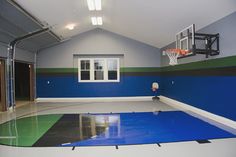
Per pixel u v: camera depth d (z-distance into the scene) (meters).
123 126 5.12
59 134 4.53
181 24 6.60
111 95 10.70
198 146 3.67
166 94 10.00
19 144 3.91
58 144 3.89
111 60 10.73
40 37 8.27
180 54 6.91
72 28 8.83
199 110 6.75
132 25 8.29
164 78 10.27
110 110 7.45
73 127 5.11
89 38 10.55
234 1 4.64
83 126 5.20
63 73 10.52
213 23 5.91
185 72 7.84
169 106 8.23
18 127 5.16
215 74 5.85
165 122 5.47
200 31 6.61
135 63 10.72
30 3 5.24
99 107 8.16
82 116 6.44
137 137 4.22
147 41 10.23
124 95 10.70
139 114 6.64
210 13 5.39
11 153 3.48
